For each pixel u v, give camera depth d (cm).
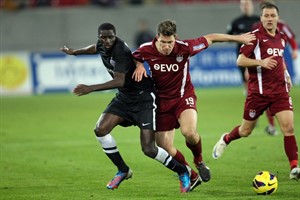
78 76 8662
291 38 4866
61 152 4344
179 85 3027
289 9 10294
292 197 2831
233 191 3012
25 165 3906
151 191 3083
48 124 5797
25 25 10450
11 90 8806
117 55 2878
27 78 8769
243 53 3291
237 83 8662
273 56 3281
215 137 4816
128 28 10438
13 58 8775
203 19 10412
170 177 3431
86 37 10494
